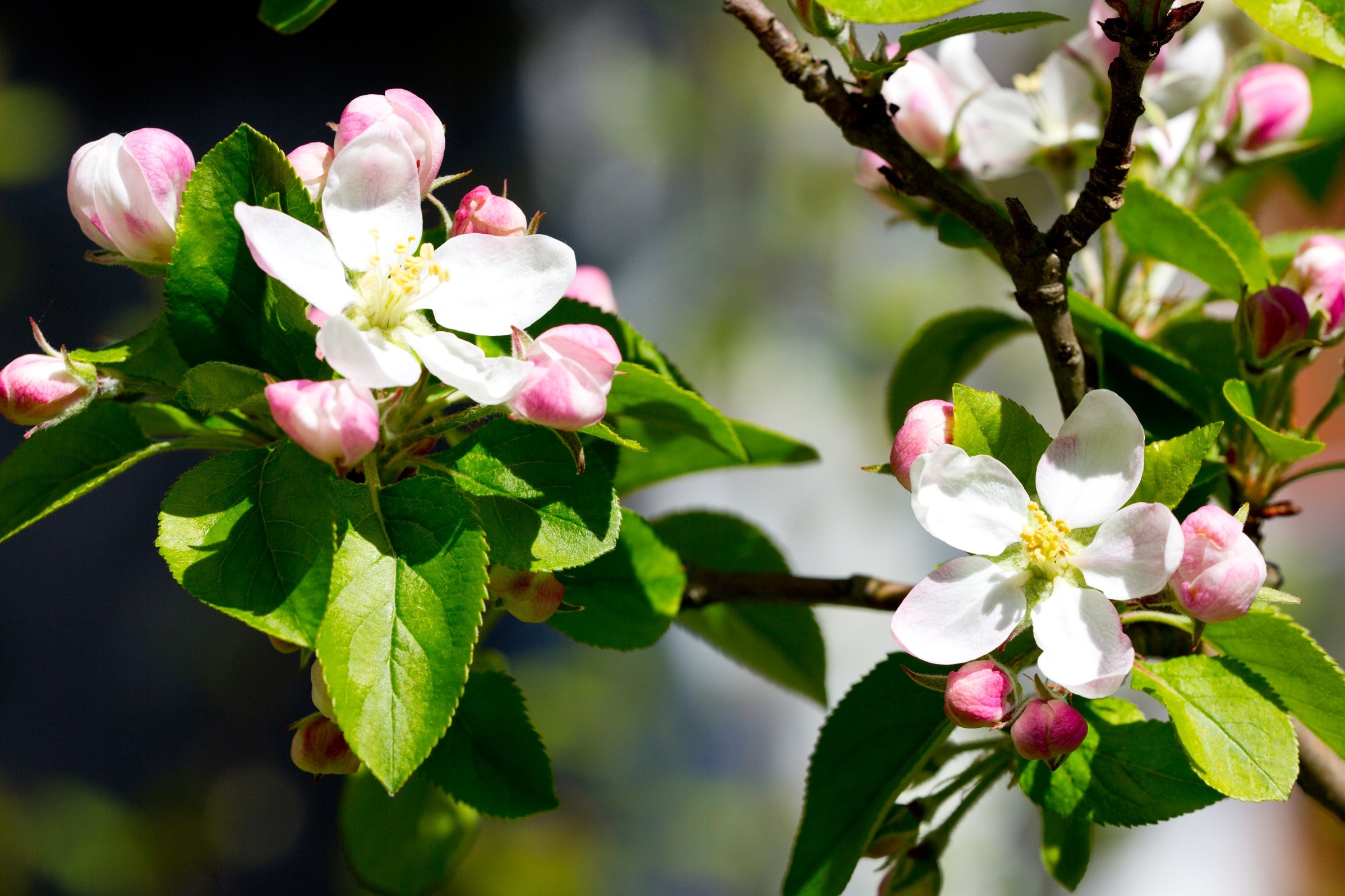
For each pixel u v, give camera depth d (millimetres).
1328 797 829
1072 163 881
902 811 828
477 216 796
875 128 807
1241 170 885
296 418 764
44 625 1940
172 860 1909
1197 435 788
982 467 787
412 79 2156
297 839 2004
